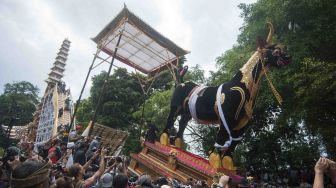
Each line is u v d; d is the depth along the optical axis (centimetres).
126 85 3916
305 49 1495
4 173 518
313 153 1888
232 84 1096
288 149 2102
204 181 955
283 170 2036
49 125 3634
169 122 1388
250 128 2097
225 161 1040
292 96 1598
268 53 1072
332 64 1258
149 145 1455
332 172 315
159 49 1967
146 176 573
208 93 1172
